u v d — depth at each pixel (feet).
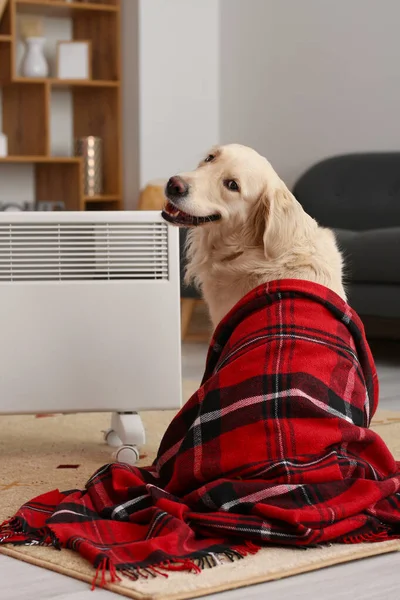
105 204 20.72
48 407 7.88
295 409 5.90
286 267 6.73
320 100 18.58
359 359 6.61
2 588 4.94
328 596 4.82
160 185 17.95
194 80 20.53
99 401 7.89
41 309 7.79
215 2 20.80
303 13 18.80
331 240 7.00
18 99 19.90
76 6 19.27
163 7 19.89
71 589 4.91
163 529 5.46
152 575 4.98
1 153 18.83
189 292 15.15
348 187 16.93
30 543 5.56
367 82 17.53
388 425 9.16
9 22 18.74
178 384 7.95
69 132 20.89
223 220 6.93
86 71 19.45
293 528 5.45
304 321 6.24
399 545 5.57
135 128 19.85
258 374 5.99
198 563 5.14
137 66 19.67
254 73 20.08
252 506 5.59
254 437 5.85
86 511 5.91
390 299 13.25
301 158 19.12
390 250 12.99
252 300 6.47
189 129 20.52
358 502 5.66
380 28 17.19
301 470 5.74
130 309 7.87
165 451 6.47
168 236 7.88
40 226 7.77
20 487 6.90
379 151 17.30
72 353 7.85
